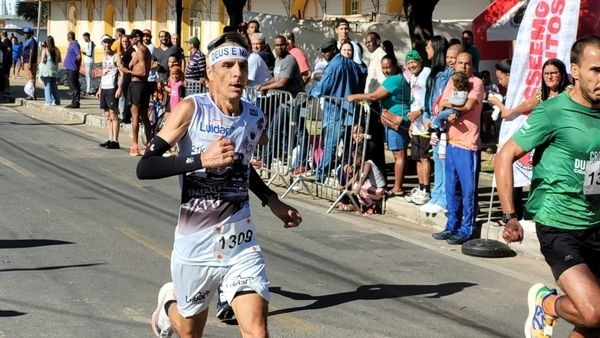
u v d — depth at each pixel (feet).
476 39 53.36
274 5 110.83
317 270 29.14
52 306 23.79
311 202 42.45
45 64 85.20
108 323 22.57
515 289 27.84
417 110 39.58
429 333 22.98
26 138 62.08
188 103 16.52
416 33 53.47
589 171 17.80
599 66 17.22
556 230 18.31
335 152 41.50
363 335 22.56
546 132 18.01
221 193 16.60
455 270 30.07
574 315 17.99
